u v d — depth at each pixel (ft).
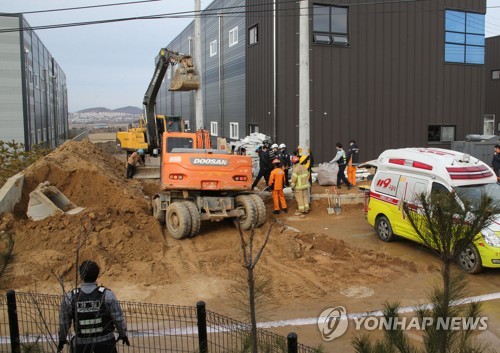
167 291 28.60
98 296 15.69
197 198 40.86
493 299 27.07
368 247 37.83
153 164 71.36
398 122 77.00
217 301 27.12
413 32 76.84
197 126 64.03
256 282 20.07
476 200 13.10
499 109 112.27
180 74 62.85
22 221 36.17
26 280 28.66
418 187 34.96
